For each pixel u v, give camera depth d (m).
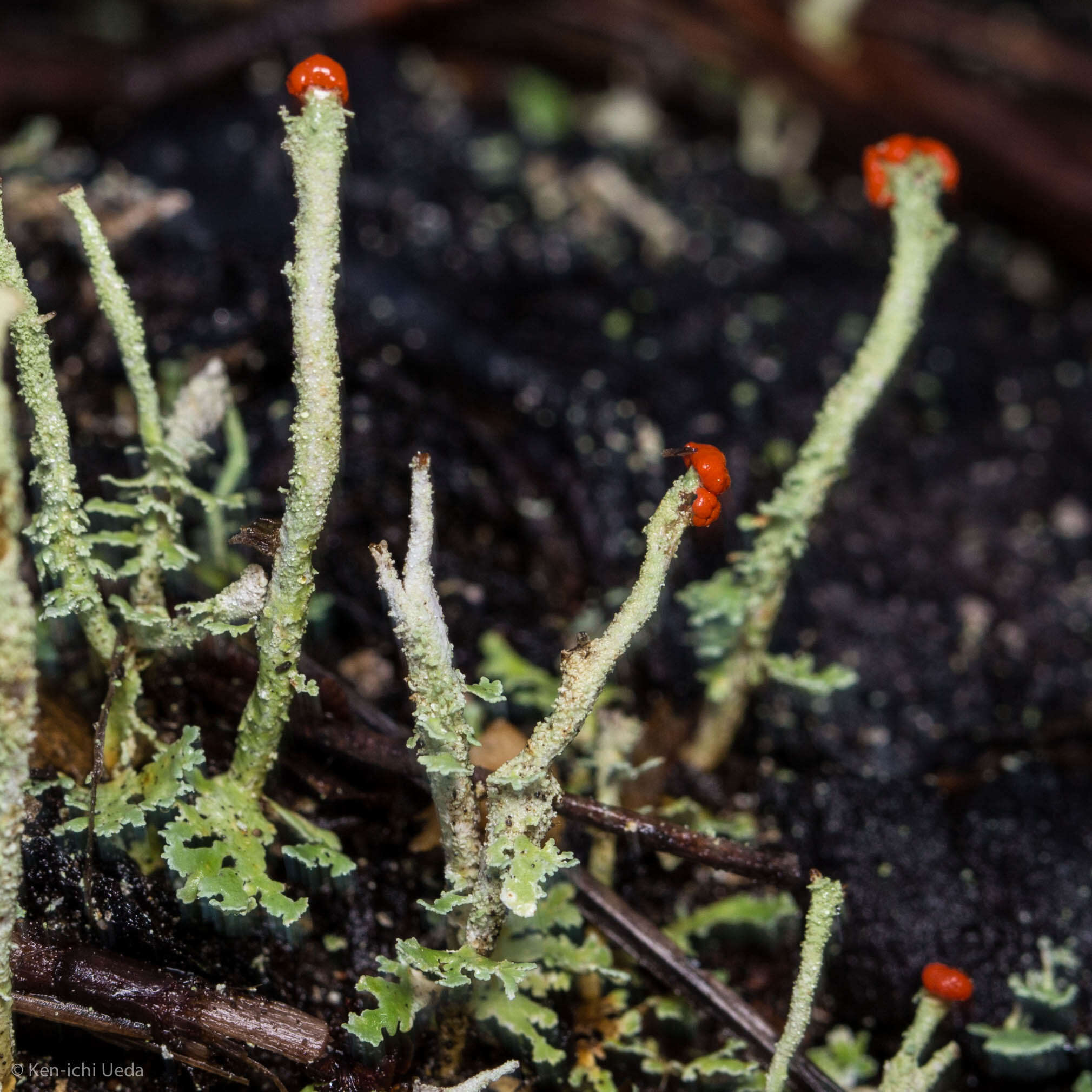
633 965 0.12
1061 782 0.13
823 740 0.13
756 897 0.12
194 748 0.11
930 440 0.15
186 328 0.13
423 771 0.11
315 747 0.12
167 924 0.11
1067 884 0.12
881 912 0.12
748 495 0.14
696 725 0.12
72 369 0.13
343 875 0.11
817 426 0.12
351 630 0.12
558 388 0.14
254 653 0.12
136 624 0.11
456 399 0.13
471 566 0.13
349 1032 0.11
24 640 0.10
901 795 0.12
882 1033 0.12
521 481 0.13
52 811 0.11
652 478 0.13
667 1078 0.12
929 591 0.14
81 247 0.13
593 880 0.12
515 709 0.12
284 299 0.13
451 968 0.11
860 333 0.15
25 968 0.11
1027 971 0.12
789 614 0.13
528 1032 0.11
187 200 0.13
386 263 0.15
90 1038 0.11
